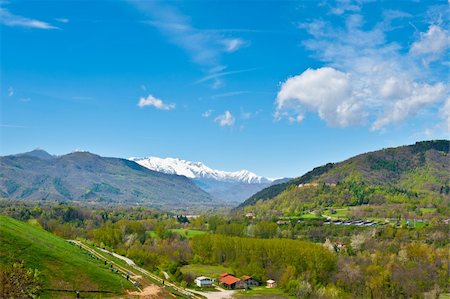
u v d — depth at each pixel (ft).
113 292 360.89
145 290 396.98
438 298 593.83
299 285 615.16
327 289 616.80
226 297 594.24
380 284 627.46
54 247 419.54
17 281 265.95
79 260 404.16
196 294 581.12
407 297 618.03
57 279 346.33
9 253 349.20
